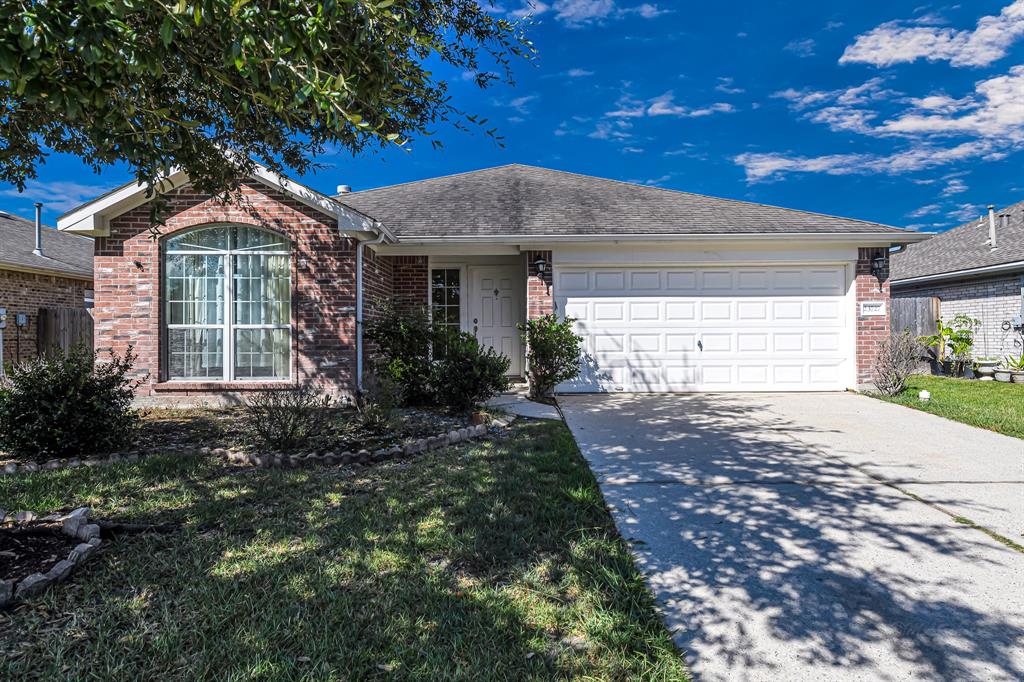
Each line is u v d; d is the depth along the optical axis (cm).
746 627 261
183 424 689
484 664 226
